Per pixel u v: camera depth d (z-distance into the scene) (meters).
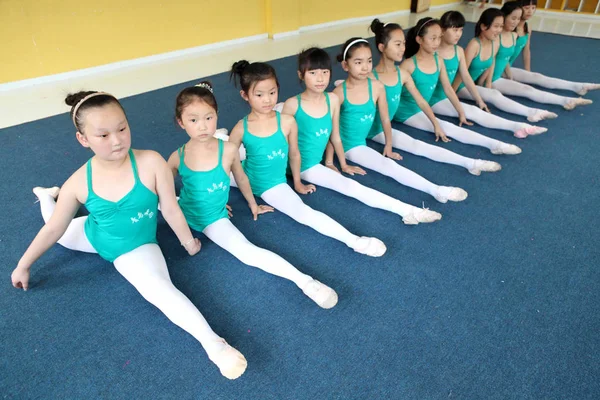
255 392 1.12
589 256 1.58
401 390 1.12
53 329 1.29
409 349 1.23
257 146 1.68
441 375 1.16
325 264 1.55
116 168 1.25
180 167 1.52
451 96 2.45
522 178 2.07
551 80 3.10
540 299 1.40
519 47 3.02
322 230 1.62
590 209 1.84
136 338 1.27
